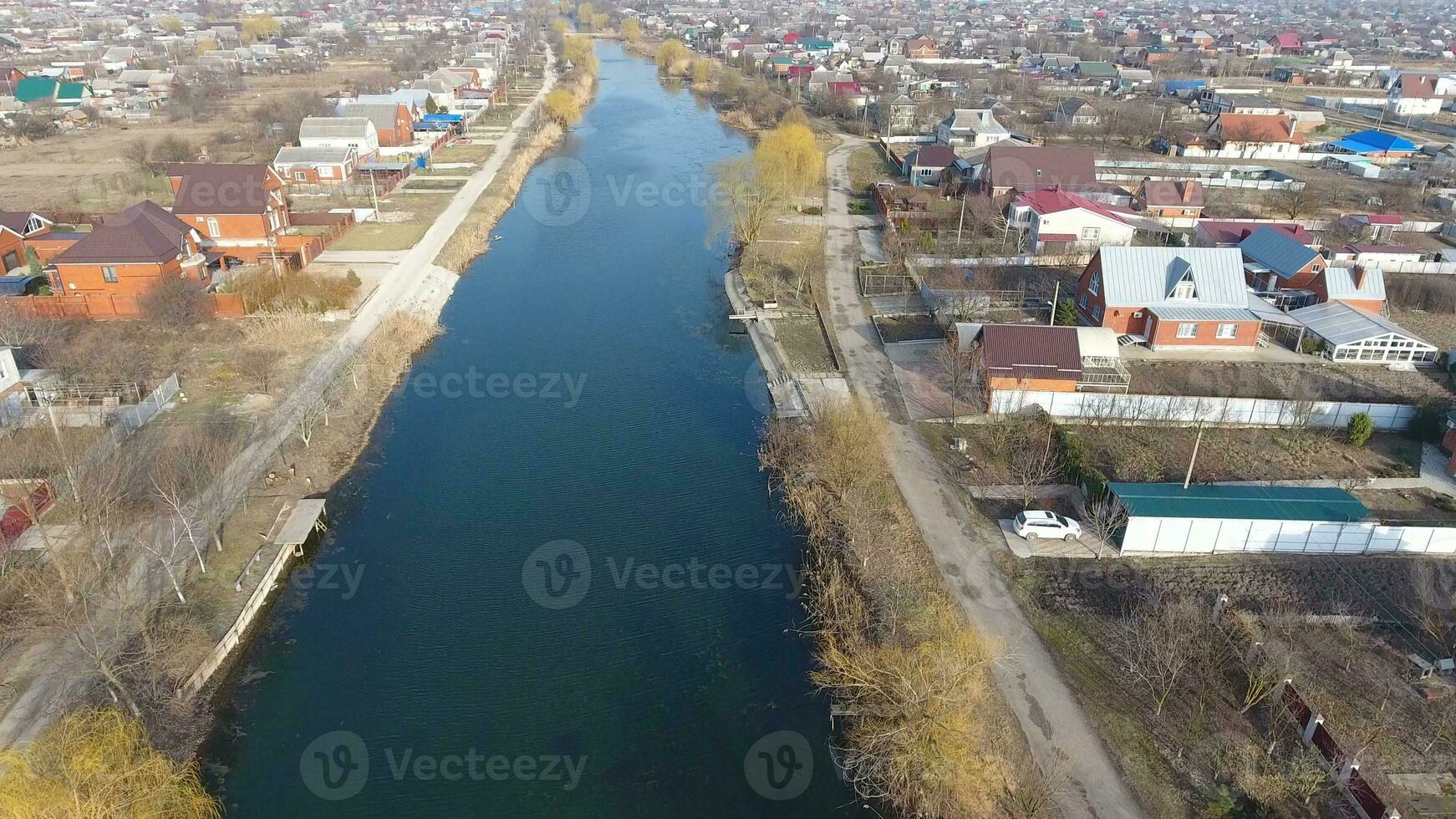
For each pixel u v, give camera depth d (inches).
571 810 1338.6
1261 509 1825.8
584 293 3447.3
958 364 2439.7
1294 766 1307.8
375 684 1567.4
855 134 6348.4
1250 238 3302.2
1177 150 5575.8
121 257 2819.9
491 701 1536.7
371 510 2066.9
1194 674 1505.9
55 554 1617.9
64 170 4862.2
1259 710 1438.2
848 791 1366.9
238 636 1640.0
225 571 1764.3
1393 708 1432.1
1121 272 2790.4
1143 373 2598.4
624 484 2180.1
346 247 3686.0
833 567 1786.4
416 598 1781.5
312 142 4923.7
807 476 2098.9
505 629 1700.3
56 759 1082.1
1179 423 2317.9
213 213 3376.0
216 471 1969.7
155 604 1616.6
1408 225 3976.4
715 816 1328.7
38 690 1412.4
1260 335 2812.5
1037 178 4133.9
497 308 3297.2
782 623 1718.8
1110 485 1913.1
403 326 2935.5
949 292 3080.7
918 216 3991.1
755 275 3481.8
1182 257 2800.2
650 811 1341.0
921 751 1302.9
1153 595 1692.9
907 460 2161.7
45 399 2262.6
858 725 1443.2
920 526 1903.3
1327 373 2605.8
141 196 4315.9
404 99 5974.4
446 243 3769.7
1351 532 1787.6
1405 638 1583.4
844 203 4505.4
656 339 3031.5
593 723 1496.1
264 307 2898.6
